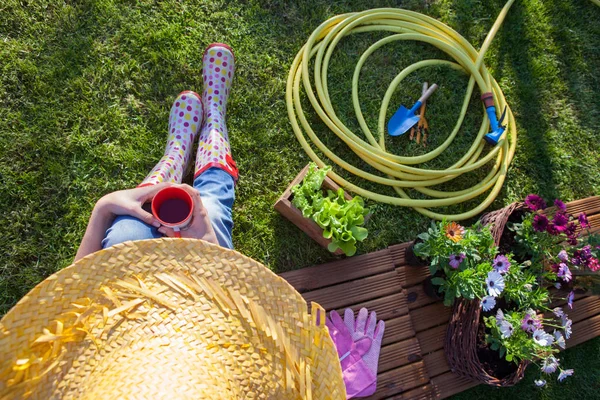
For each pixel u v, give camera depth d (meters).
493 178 2.26
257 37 2.23
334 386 1.04
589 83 2.64
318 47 2.24
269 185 2.08
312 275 1.93
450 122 2.38
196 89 2.12
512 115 2.39
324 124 2.22
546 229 1.73
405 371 1.89
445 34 2.39
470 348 1.65
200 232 1.44
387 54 2.39
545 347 1.63
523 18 2.60
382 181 2.14
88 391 0.93
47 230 1.83
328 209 1.79
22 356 0.94
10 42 1.94
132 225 1.44
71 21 2.02
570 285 1.84
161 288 1.09
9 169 1.83
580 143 2.53
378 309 1.95
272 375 1.05
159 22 2.12
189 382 0.94
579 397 2.13
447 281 1.71
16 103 1.91
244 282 1.13
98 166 1.93
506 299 1.74
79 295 1.03
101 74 2.02
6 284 1.74
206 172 1.85
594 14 2.72
